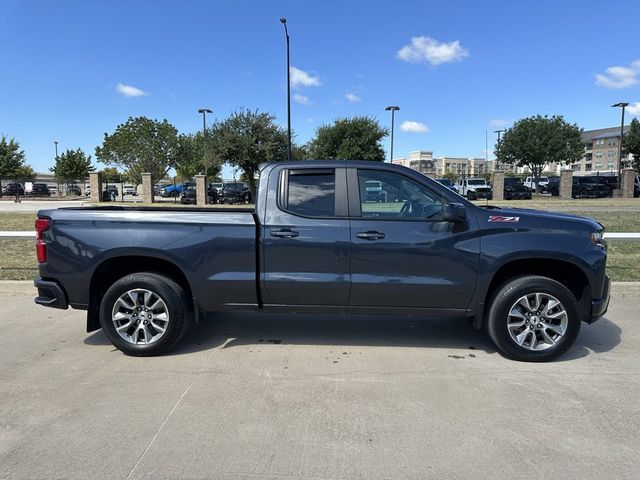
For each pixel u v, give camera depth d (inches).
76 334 219.1
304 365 182.1
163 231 186.2
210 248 186.2
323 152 1781.5
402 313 188.4
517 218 183.8
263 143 1314.0
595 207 906.7
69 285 190.5
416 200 187.9
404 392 159.0
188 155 1717.5
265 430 134.9
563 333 182.9
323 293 186.1
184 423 138.4
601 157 4037.9
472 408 148.1
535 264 189.2
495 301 184.5
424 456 122.6
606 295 185.8
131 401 151.9
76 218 189.5
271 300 189.2
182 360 187.0
